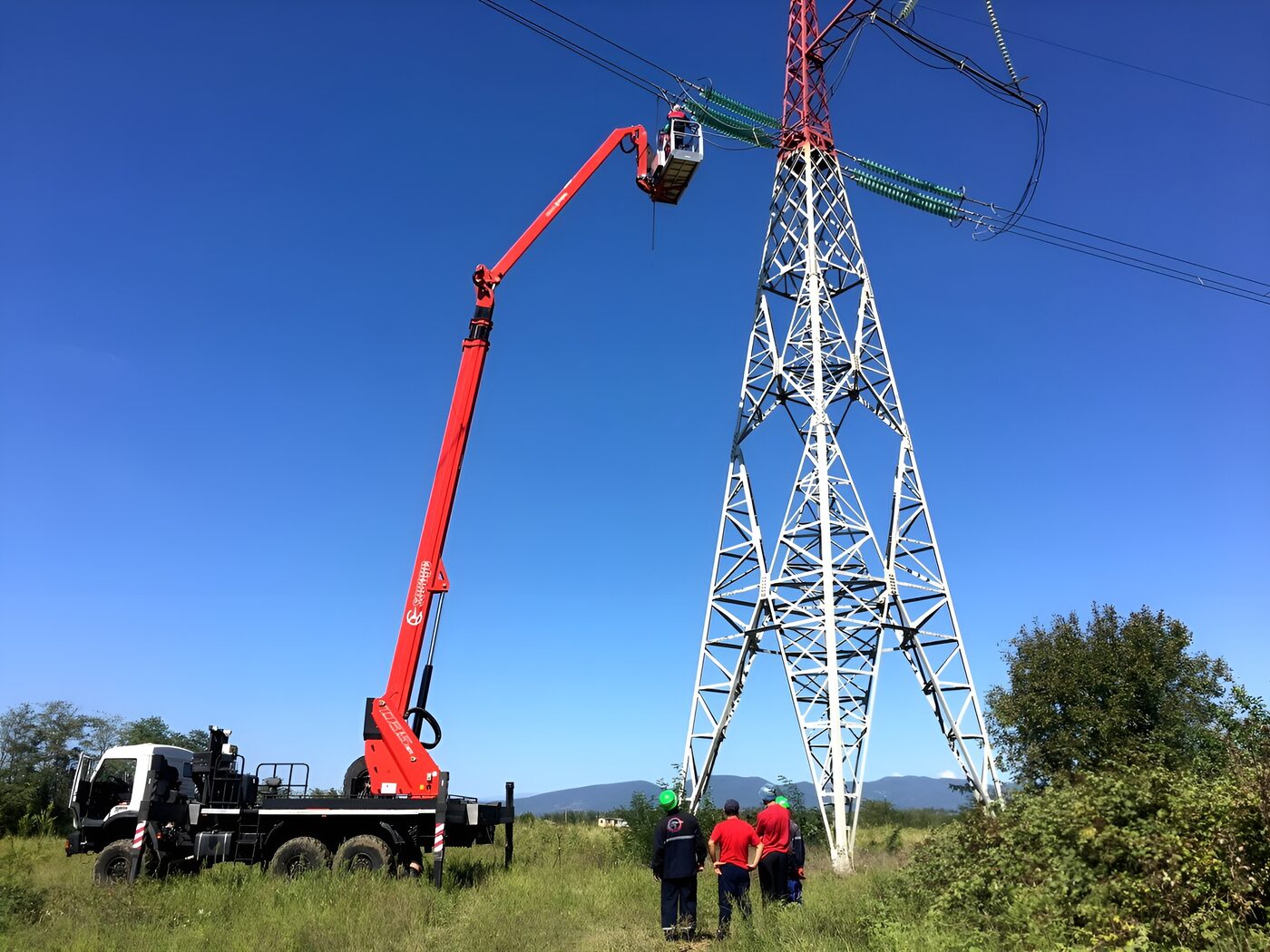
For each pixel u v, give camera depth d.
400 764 19.02
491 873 19.69
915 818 47.16
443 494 20.70
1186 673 20.62
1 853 19.03
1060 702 21.81
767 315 29.84
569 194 24.61
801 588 26.42
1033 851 10.88
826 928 11.20
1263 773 8.93
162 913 14.12
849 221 29.80
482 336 22.05
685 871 12.38
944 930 9.90
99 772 21.11
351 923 12.93
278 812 18.83
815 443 26.83
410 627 19.89
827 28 30.08
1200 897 8.61
